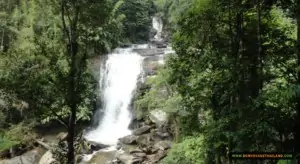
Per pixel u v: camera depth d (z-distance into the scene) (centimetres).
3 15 2397
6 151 1534
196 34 791
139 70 2100
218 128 731
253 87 707
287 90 544
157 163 1405
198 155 935
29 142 1634
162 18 3028
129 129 1941
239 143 665
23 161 1504
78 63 880
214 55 776
